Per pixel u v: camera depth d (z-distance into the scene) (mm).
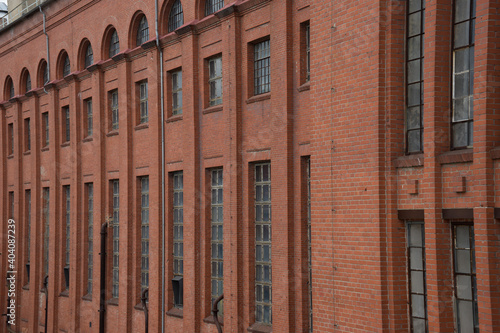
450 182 11633
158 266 20609
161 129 20875
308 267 15312
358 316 13117
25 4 31031
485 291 10789
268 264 16609
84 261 25438
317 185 14219
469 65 11555
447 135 11844
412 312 12578
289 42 15672
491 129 10930
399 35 12844
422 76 12547
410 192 12398
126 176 22328
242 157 17250
